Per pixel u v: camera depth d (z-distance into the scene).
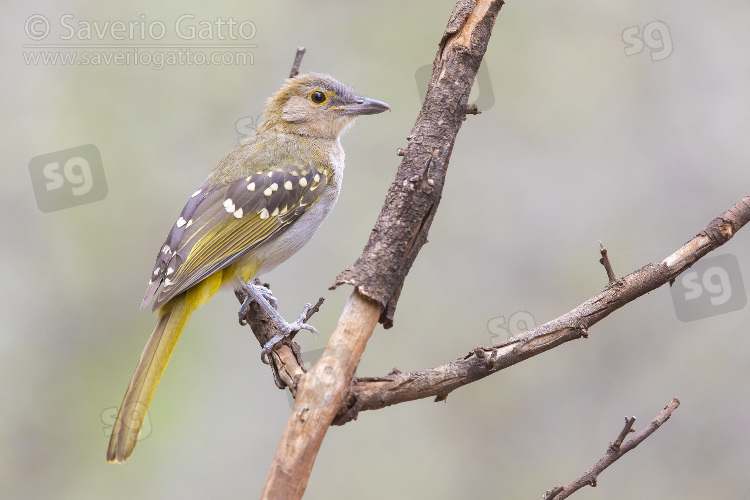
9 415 12.53
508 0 13.89
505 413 13.20
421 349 13.13
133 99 13.30
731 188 13.24
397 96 13.55
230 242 8.61
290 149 9.46
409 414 13.29
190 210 8.73
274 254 9.10
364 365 13.07
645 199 13.42
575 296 13.18
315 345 12.81
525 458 12.91
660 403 12.84
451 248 13.55
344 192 13.27
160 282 8.32
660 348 13.09
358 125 13.42
